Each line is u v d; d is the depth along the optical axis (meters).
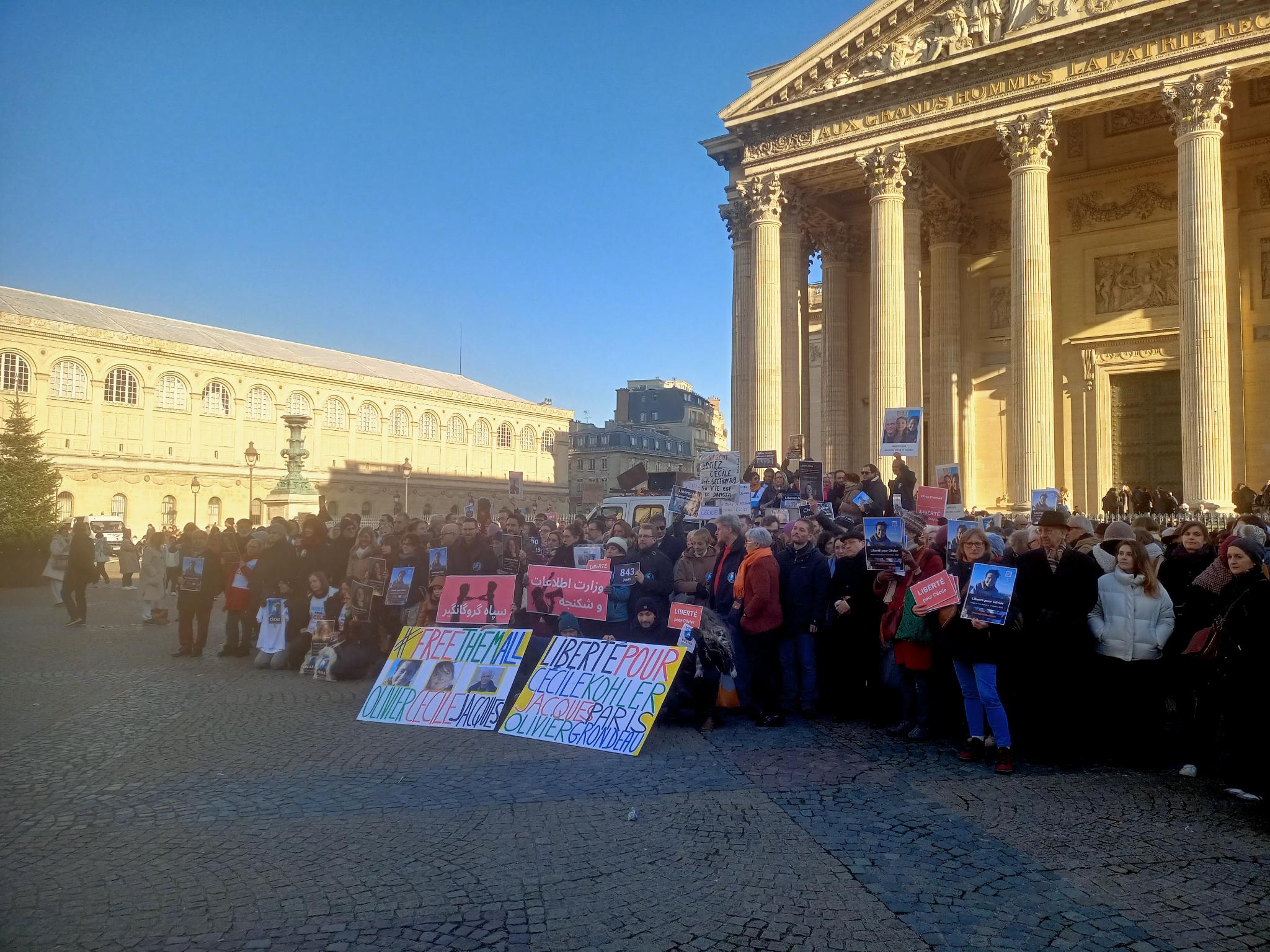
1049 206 39.50
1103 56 30.23
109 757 11.58
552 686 13.02
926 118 33.59
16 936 6.56
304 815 9.28
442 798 9.84
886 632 12.73
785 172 37.06
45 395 74.62
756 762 11.40
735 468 19.12
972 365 41.16
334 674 17.08
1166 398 36.94
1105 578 11.62
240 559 20.91
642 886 7.51
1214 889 7.52
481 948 6.42
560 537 18.70
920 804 9.71
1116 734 11.51
